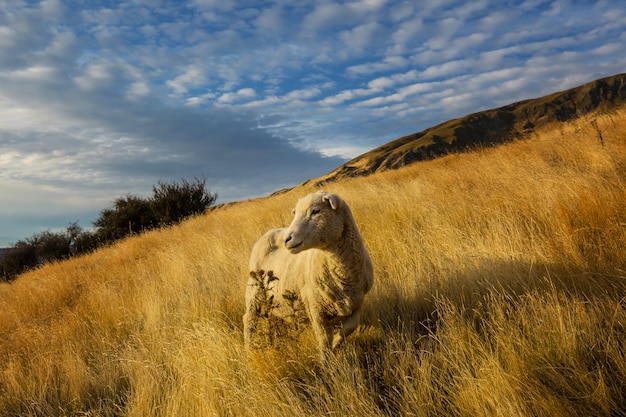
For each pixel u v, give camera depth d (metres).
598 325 3.37
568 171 6.90
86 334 6.68
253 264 5.01
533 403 2.74
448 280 4.74
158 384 4.38
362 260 3.75
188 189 23.23
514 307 4.02
